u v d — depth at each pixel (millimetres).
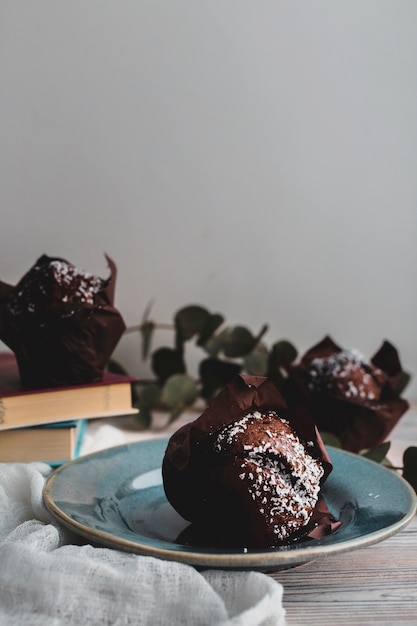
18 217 889
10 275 895
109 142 887
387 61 903
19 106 875
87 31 874
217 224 906
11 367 740
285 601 476
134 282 905
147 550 461
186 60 886
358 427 680
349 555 529
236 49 889
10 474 564
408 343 930
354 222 917
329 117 904
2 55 868
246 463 486
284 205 910
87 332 645
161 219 901
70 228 895
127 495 572
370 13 897
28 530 520
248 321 920
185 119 892
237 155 900
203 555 452
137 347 909
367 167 913
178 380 816
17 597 456
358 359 708
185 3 878
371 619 459
